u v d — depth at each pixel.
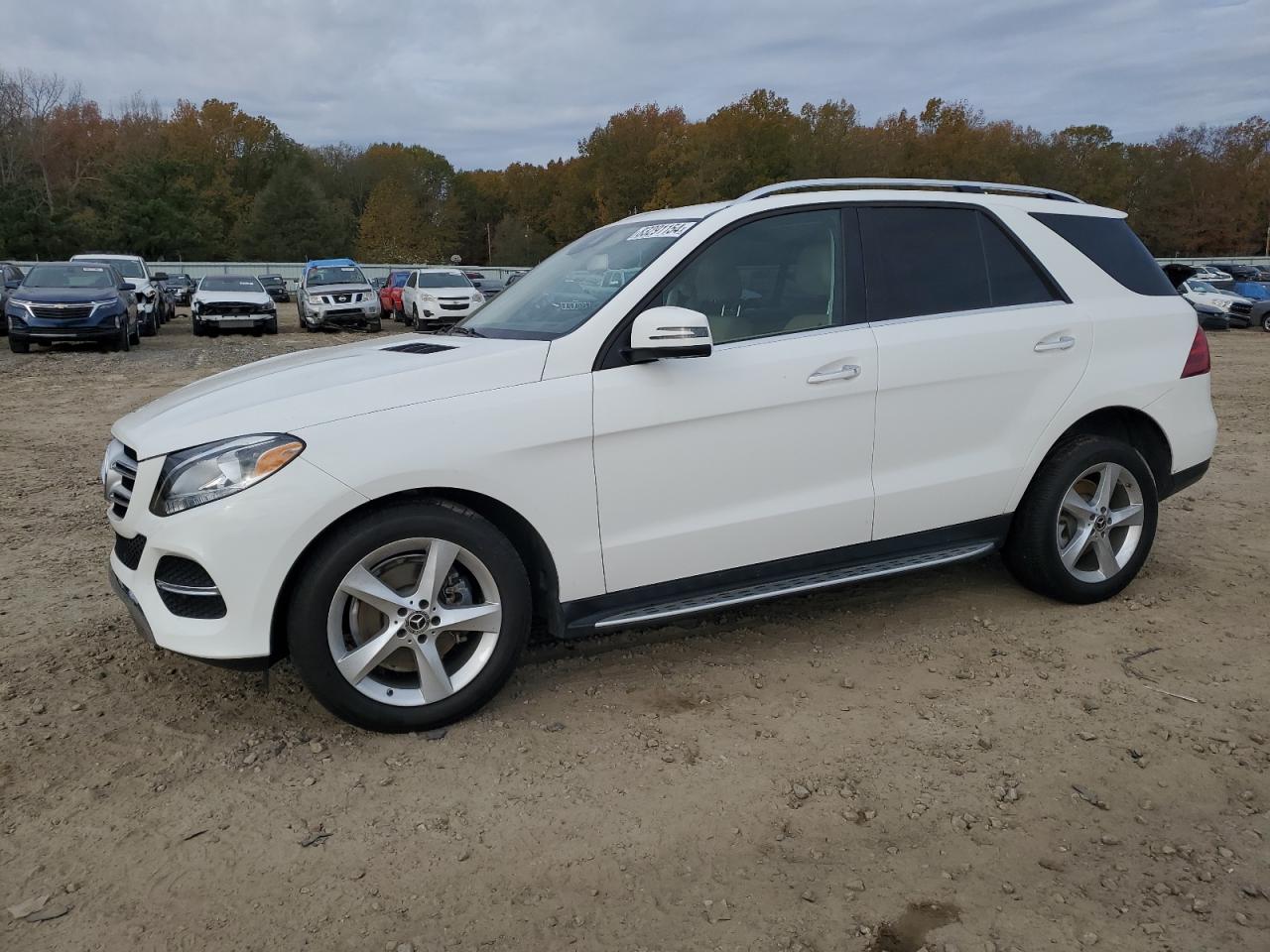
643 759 3.05
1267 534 5.50
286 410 3.02
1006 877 2.47
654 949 2.23
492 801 2.83
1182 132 89.06
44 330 16.45
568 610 3.38
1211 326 24.89
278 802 2.83
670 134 72.19
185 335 23.08
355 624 3.11
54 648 3.92
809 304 3.69
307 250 74.44
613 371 3.32
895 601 4.42
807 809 2.77
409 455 3.01
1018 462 4.03
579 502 3.28
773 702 3.44
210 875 2.51
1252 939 2.24
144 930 2.30
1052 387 4.06
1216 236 85.69
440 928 2.31
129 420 3.42
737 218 3.62
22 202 54.38
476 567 3.18
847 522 3.72
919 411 3.80
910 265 3.89
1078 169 81.38
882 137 75.94
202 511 2.90
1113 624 4.12
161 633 3.01
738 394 3.45
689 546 3.47
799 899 2.40
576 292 3.68
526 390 3.20
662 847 2.61
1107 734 3.19
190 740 3.19
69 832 2.69
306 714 3.37
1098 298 4.25
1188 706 3.38
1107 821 2.71
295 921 2.33
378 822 2.73
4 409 10.61
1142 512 4.30
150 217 62.19
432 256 82.12
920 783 2.90
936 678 3.62
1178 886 2.43
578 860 2.56
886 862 2.54
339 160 98.31
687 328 3.13
